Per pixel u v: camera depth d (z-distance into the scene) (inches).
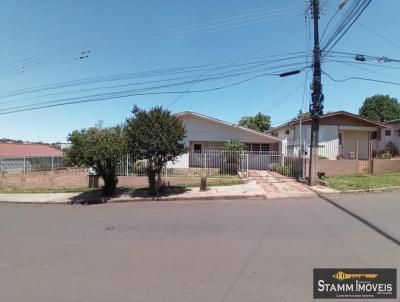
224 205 519.8
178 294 201.9
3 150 1425.9
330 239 305.4
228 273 232.5
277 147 1153.4
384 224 353.1
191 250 289.0
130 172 810.8
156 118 649.0
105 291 210.7
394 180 675.4
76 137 692.1
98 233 371.6
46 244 332.2
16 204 698.2
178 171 856.9
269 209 463.8
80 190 834.8
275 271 232.8
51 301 199.3
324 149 908.0
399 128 1219.2
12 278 239.6
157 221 419.8
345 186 623.2
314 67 658.8
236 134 1098.1
